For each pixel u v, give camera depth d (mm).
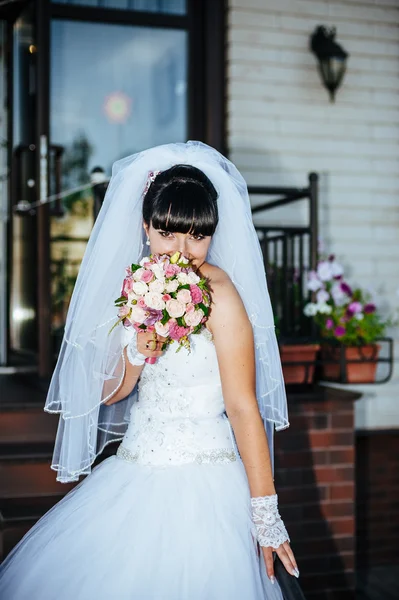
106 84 5355
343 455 3877
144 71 5398
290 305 4777
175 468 1939
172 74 5418
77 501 1993
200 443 1960
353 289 5395
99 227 2186
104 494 1961
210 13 5109
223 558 1789
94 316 2105
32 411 3744
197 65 5359
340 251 5379
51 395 2244
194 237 1929
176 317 1781
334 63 5121
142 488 1916
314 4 5273
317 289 4488
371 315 4484
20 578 1888
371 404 5336
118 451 2080
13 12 5082
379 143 5438
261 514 1817
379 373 5379
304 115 5270
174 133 5449
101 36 5324
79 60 5305
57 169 5238
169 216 1879
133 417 2057
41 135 4535
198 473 1929
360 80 5398
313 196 4352
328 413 3865
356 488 4738
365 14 5395
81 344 2117
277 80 5207
